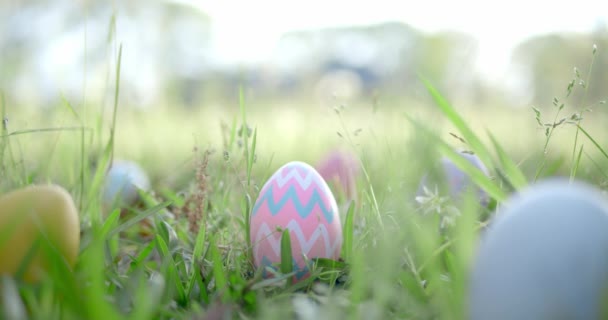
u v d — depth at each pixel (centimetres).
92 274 26
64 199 29
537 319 23
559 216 24
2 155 40
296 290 33
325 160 50
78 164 49
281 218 34
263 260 34
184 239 40
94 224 38
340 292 31
